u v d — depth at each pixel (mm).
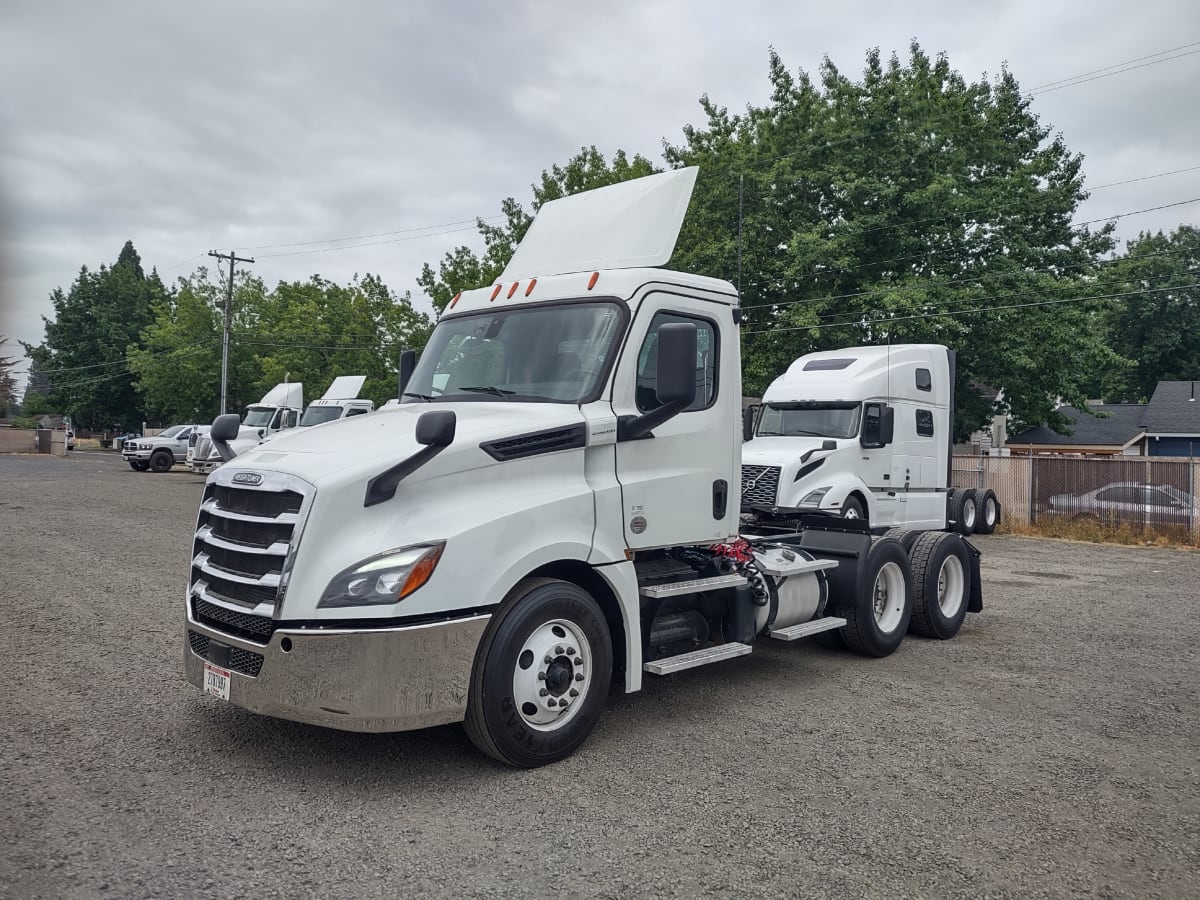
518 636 4633
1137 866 3781
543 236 6555
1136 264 30375
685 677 6828
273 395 31234
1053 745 5363
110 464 41094
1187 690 6770
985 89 29297
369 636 4184
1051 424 33781
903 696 6391
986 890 3531
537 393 5414
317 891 3363
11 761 4570
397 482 4414
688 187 6121
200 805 4125
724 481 6039
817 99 28000
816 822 4141
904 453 14969
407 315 46094
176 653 6906
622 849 3801
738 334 6234
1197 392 46000
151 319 77500
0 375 54875
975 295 24719
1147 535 19156
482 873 3553
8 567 10820
